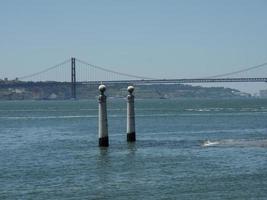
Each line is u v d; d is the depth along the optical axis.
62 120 166.38
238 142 78.00
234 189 45.41
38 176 53.06
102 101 73.06
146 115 194.88
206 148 72.31
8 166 60.31
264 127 120.12
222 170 54.34
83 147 78.12
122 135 97.75
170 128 119.88
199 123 139.62
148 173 53.59
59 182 49.66
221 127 121.62
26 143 88.12
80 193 44.75
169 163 59.72
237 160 60.50
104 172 54.84
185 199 42.31
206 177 50.72
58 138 97.00
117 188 46.50
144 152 69.75
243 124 132.38
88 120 164.88
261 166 56.31
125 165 59.19
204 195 43.47
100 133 74.00
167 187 46.50
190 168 56.03
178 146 76.31
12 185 48.47
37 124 145.25
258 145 73.50
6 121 163.25
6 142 90.50
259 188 45.62
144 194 44.09
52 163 62.16
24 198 43.19
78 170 56.47
